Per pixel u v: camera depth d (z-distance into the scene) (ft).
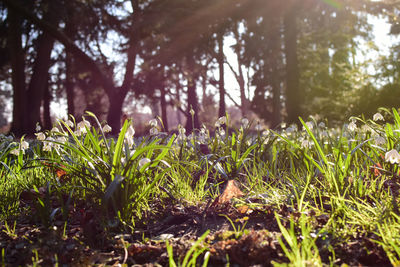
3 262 2.11
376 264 1.95
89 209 2.87
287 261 2.00
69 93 27.07
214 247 2.16
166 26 20.81
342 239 2.17
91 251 2.28
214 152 4.05
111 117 21.34
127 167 2.65
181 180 3.54
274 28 22.71
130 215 2.74
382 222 2.27
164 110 29.55
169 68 23.58
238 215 2.74
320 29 25.05
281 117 28.53
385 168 3.27
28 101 20.79
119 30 22.71
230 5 20.04
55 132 3.19
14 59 19.90
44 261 2.11
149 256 2.19
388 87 13.67
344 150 3.65
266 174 3.74
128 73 21.54
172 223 2.71
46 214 2.55
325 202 2.76
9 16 19.11
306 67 28.22
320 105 20.90
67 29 21.57
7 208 2.98
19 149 3.56
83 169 3.02
